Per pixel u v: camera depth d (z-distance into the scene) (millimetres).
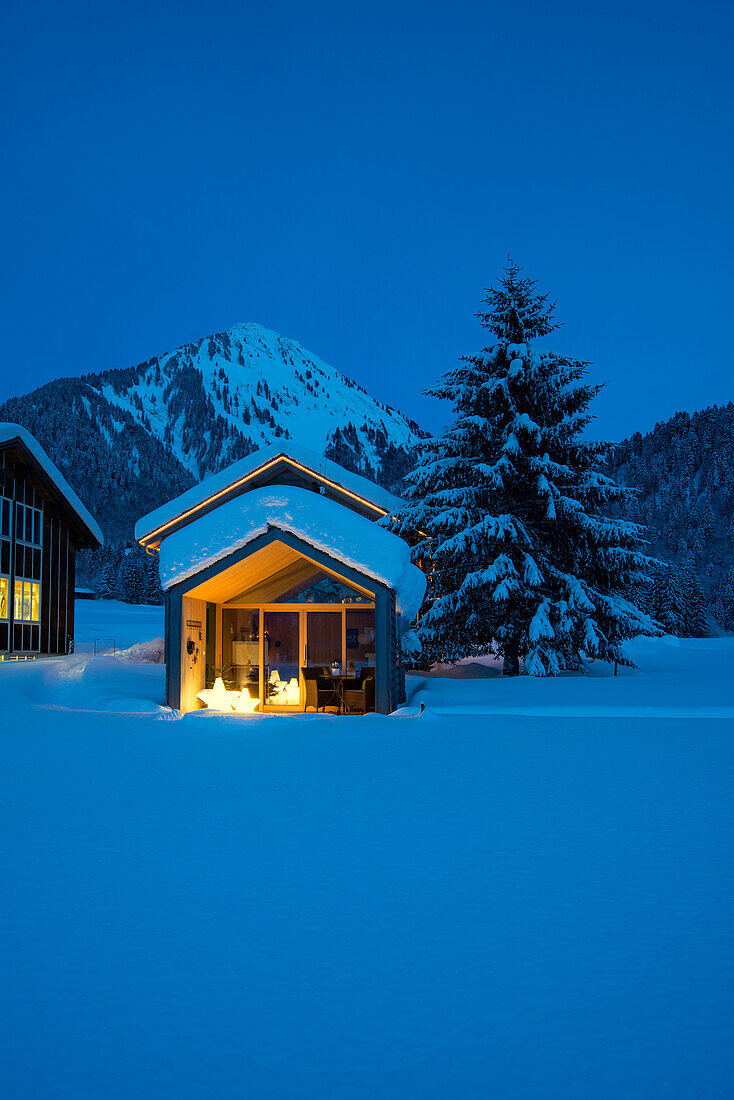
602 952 3969
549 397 23766
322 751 10000
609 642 23047
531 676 21750
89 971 3770
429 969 3770
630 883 4992
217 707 15984
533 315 25156
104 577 135500
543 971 3756
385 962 3848
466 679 21438
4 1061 3035
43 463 30422
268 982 3645
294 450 19812
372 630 18172
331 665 18219
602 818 6582
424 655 23750
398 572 15297
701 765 8969
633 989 3584
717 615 145500
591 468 24828
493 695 16641
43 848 5730
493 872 5195
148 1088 2861
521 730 12023
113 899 4715
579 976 3703
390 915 4453
